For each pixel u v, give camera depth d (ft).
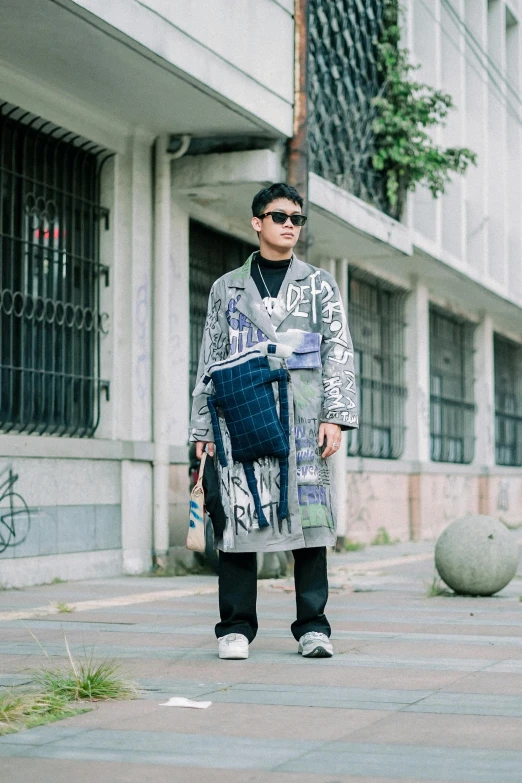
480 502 79.20
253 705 14.94
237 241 48.32
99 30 29.68
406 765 11.72
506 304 77.25
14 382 33.83
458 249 65.87
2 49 31.53
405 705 14.89
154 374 40.04
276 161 39.86
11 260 33.63
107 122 37.96
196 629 23.18
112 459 37.93
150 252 40.24
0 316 33.19
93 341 38.22
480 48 70.85
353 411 19.07
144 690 16.02
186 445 42.19
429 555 50.98
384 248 51.62
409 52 54.54
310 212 43.75
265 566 36.52
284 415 18.72
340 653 19.57
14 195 33.94
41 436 34.53
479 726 13.60
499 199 76.38
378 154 51.49
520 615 26.07
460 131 67.51
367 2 51.16
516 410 93.15
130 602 29.09
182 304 42.37
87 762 11.93
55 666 18.02
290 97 39.91
